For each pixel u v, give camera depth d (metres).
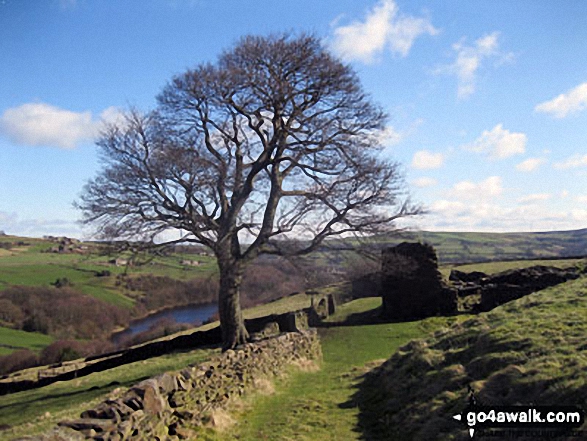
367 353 19.70
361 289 36.94
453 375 9.56
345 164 21.56
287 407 10.88
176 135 22.00
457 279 32.09
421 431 7.95
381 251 21.36
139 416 7.16
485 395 7.96
